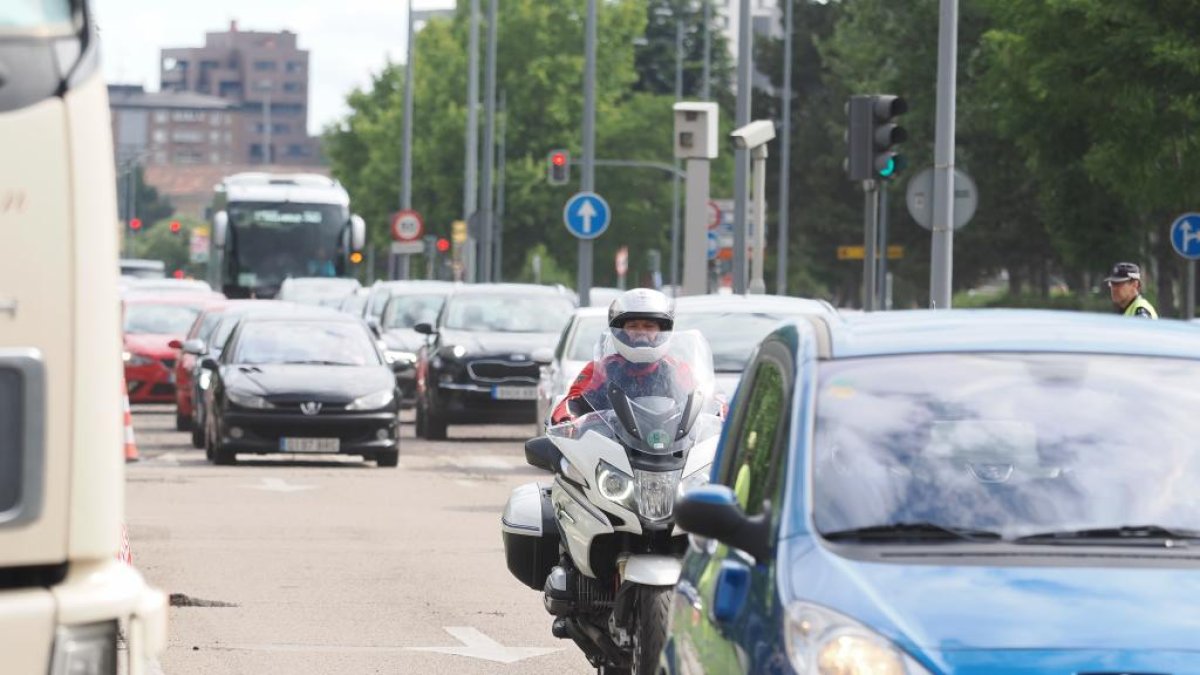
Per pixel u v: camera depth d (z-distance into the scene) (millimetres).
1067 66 66500
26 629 11445
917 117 136250
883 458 13945
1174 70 64375
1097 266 96500
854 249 136500
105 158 11609
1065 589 12750
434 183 187000
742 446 15430
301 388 52781
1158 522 13672
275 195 116688
